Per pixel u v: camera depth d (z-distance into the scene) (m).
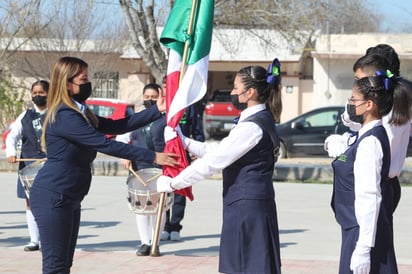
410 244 9.97
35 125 9.32
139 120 6.45
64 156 5.82
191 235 10.53
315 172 17.31
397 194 5.81
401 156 5.70
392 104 5.33
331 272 8.23
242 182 5.71
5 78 29.47
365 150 5.15
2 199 14.03
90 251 9.38
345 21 29.08
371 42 34.94
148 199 8.77
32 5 25.12
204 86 7.19
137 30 23.75
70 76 5.82
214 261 8.82
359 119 5.34
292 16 24.42
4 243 9.95
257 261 5.69
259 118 5.70
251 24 24.92
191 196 6.93
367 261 5.12
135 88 36.50
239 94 5.77
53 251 5.84
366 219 5.10
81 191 5.92
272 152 5.78
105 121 6.39
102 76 34.31
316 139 21.86
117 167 17.98
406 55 33.44
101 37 33.06
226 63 36.88
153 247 8.94
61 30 30.98
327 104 35.62
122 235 10.53
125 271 8.29
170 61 7.45
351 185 5.32
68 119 5.74
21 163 9.47
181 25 7.40
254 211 5.70
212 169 5.64
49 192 5.79
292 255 9.15
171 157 5.93
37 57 30.91
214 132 31.39
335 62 35.41
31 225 9.38
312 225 11.40
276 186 16.23
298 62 35.09
